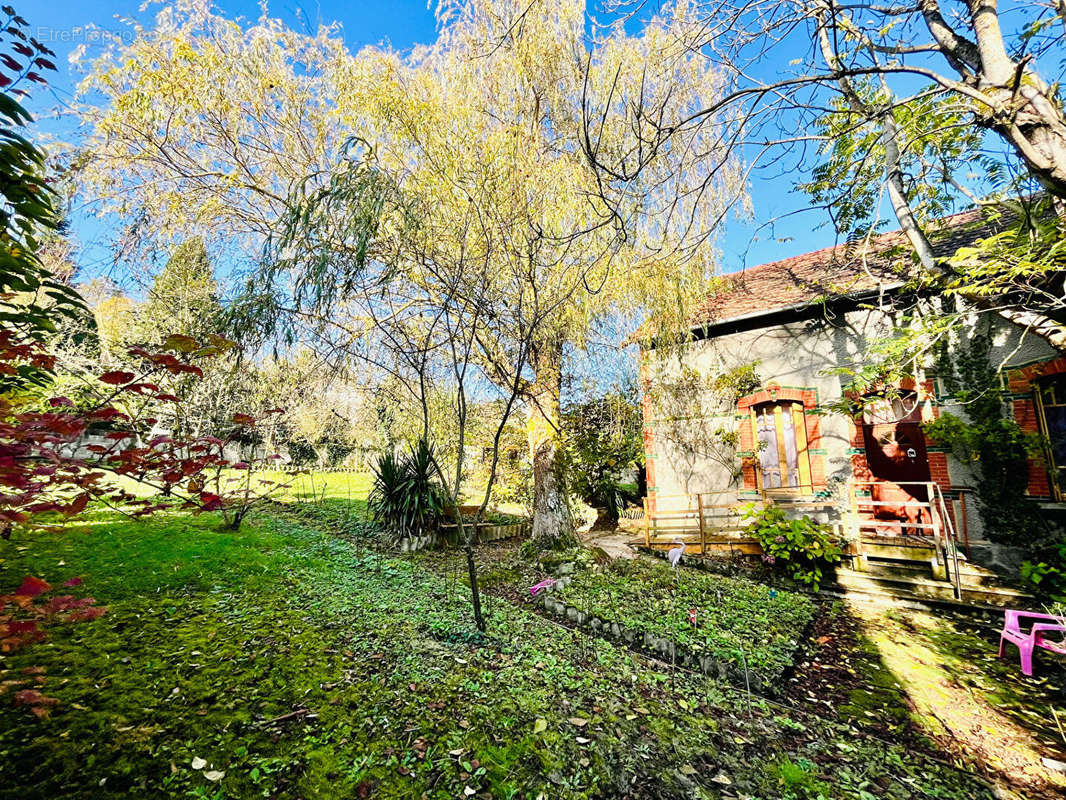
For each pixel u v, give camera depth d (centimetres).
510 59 600
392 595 529
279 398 797
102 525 675
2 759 216
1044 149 364
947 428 704
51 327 248
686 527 894
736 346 960
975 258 491
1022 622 528
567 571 691
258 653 345
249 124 645
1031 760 306
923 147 645
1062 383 660
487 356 626
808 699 380
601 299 722
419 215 489
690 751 282
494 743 268
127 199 618
